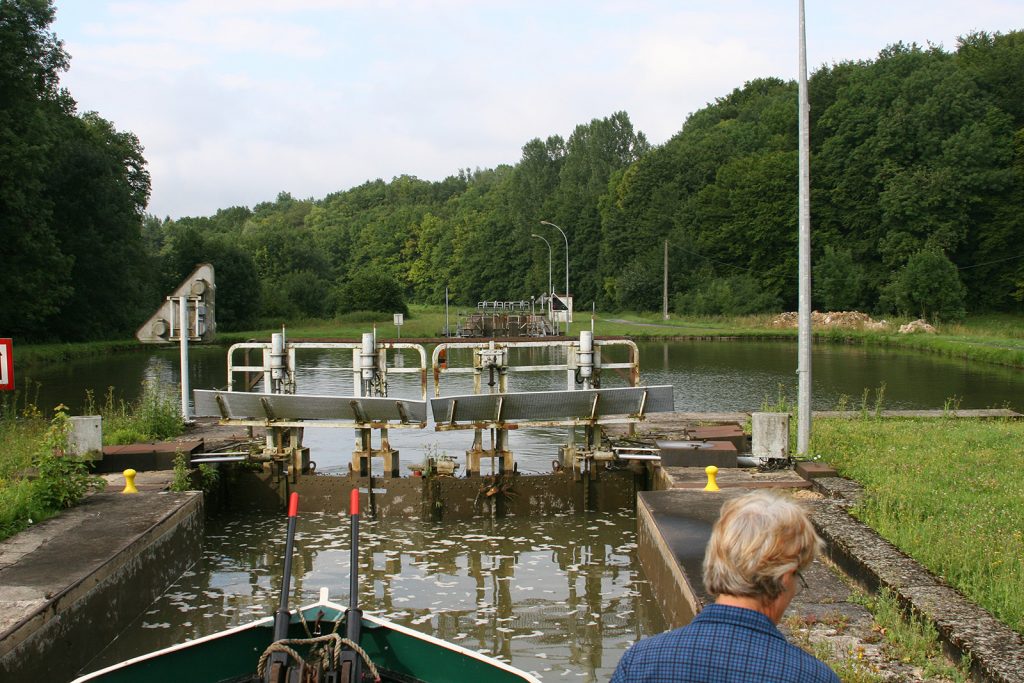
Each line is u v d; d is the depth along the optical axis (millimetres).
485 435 21875
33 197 45625
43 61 46156
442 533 13852
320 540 13445
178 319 18422
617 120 135250
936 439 15398
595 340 16578
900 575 8070
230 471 15250
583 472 15023
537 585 11266
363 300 94562
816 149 82625
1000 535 8906
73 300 56094
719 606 3039
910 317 67125
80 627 8469
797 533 3039
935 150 72875
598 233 108438
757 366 39250
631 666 3029
